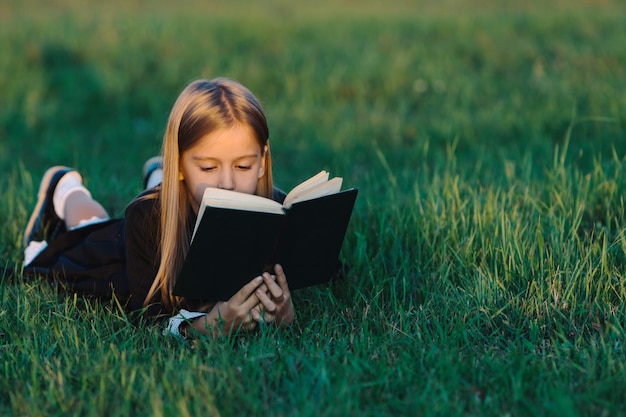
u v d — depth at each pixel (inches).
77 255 132.6
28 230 149.6
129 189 188.5
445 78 323.9
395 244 142.1
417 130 258.7
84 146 263.0
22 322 116.4
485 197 157.5
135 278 119.3
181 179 114.3
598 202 158.2
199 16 483.5
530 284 124.9
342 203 108.4
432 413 90.7
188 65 355.6
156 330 112.3
